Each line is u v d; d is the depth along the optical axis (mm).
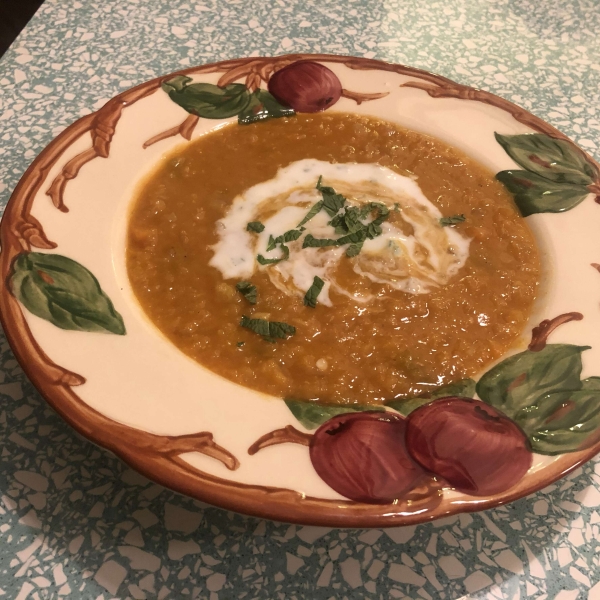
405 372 201
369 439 167
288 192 246
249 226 233
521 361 192
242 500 154
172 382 177
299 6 353
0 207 239
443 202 246
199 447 162
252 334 207
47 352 174
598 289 212
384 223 238
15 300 180
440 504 156
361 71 271
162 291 213
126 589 170
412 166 257
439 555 180
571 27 363
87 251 202
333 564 178
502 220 238
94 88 291
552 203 236
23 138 264
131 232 221
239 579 174
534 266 226
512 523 187
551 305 209
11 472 185
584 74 332
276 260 225
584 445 167
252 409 174
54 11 328
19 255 191
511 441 167
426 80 271
